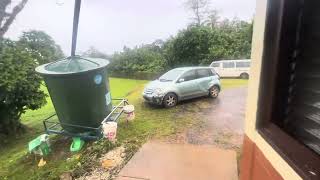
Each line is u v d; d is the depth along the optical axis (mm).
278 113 2021
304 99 1735
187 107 11219
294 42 1847
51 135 8477
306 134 1713
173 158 6098
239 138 7473
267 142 2031
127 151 6754
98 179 5598
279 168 1813
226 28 30750
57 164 6656
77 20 7520
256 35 2256
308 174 1470
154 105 11773
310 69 1670
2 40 10273
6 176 6543
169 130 8352
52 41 37594
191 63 27562
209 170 5453
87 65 7625
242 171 2742
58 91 7176
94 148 6926
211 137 7621
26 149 8586
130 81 24656
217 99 12586
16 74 9367
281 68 1935
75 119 7512
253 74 2332
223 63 21703
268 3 1978
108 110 8414
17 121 10852
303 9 1760
